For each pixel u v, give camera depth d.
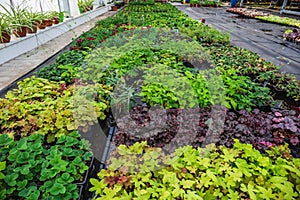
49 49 5.22
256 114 2.45
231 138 2.08
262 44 6.58
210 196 1.48
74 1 8.27
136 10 9.45
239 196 1.48
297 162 1.69
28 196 1.43
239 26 9.65
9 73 3.84
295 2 17.50
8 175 1.51
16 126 2.04
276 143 2.12
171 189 1.48
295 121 2.37
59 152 1.72
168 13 8.56
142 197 1.40
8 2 5.23
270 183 1.54
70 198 1.46
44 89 2.59
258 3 22.48
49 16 6.27
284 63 4.96
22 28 4.88
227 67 3.64
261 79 3.48
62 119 2.06
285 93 3.24
